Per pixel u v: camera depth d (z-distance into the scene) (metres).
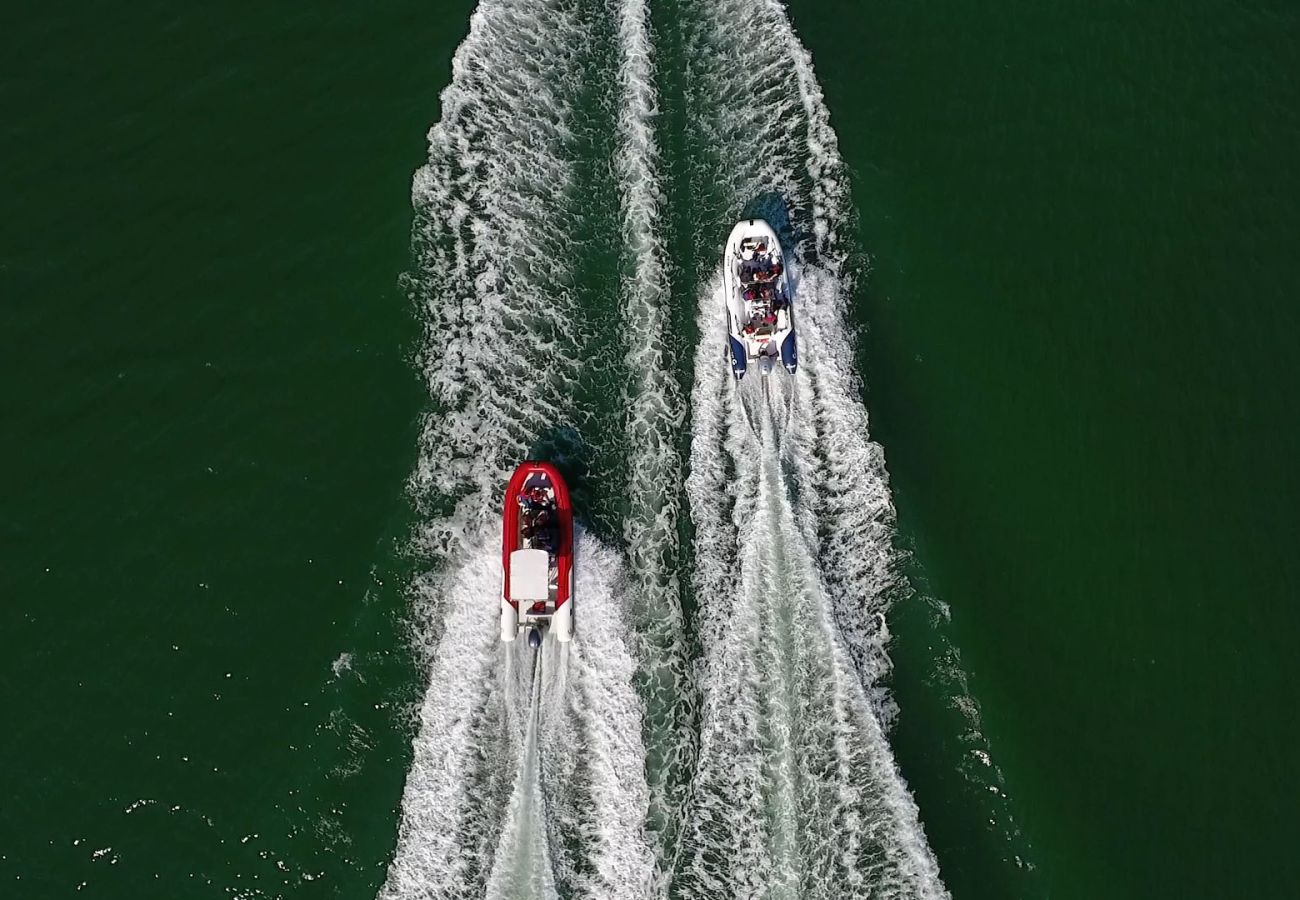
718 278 17.44
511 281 17.38
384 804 15.77
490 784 15.77
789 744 15.82
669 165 17.72
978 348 17.53
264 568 16.56
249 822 15.73
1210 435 17.39
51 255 17.72
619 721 15.99
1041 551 16.83
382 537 16.64
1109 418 17.39
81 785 15.80
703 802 15.70
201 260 17.72
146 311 17.52
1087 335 17.72
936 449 17.09
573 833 15.62
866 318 17.50
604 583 16.45
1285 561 16.88
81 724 16.00
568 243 17.48
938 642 16.39
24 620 16.33
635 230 17.47
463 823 15.66
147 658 16.23
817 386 17.03
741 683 16.05
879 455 16.89
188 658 16.25
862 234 17.75
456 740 15.93
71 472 16.89
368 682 16.16
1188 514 17.03
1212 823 15.95
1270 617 16.67
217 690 16.12
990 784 15.92
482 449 16.91
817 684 16.02
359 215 17.77
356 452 16.98
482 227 17.55
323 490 16.84
